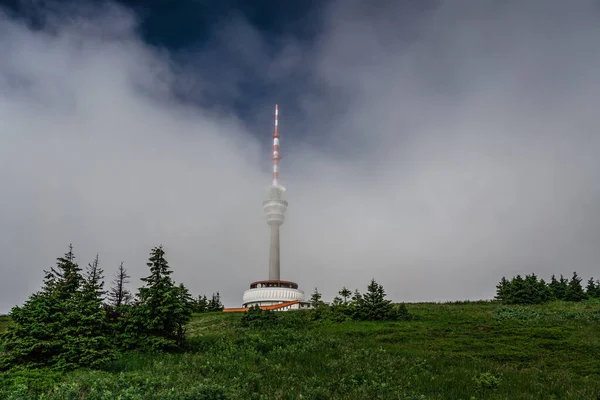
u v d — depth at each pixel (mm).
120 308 39406
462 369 31750
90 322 32312
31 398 21625
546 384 28266
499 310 61719
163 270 39125
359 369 30703
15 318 30469
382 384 25812
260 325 54656
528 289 70688
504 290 74750
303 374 29375
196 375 27953
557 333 44875
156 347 36281
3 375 25828
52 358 29500
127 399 21328
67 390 22344
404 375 29531
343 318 58156
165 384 24719
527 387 27406
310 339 43062
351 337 46969
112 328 37312
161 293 38188
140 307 38000
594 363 34562
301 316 62781
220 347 39250
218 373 28734
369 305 58281
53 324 30406
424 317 58156
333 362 32594
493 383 27281
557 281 77250
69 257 38594
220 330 54062
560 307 64375
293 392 24672
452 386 27375
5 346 29422
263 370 29969
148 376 26469
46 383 24562
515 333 45969
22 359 29234
